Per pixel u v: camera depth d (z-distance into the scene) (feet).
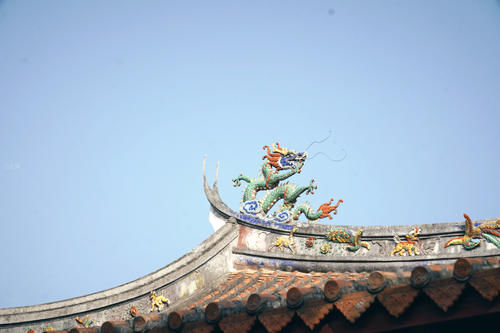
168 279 43.16
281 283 40.29
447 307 20.03
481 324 21.49
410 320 21.06
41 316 43.37
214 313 24.52
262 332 23.77
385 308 21.38
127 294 43.04
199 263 43.75
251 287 40.47
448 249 41.42
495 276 19.83
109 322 27.04
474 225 41.16
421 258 41.70
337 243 43.98
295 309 23.15
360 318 21.98
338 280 23.20
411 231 42.63
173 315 25.76
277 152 47.24
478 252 40.57
